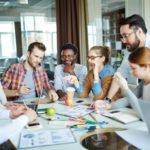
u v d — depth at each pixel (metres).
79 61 3.75
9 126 1.19
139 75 1.52
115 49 3.61
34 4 4.03
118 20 3.57
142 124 1.40
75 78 2.29
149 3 3.20
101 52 2.19
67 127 1.38
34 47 2.50
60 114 1.67
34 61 2.52
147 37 2.11
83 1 3.71
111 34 3.73
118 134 1.22
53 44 4.04
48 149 1.09
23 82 2.54
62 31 3.83
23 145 1.13
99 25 3.87
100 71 2.22
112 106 1.78
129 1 3.39
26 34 4.05
